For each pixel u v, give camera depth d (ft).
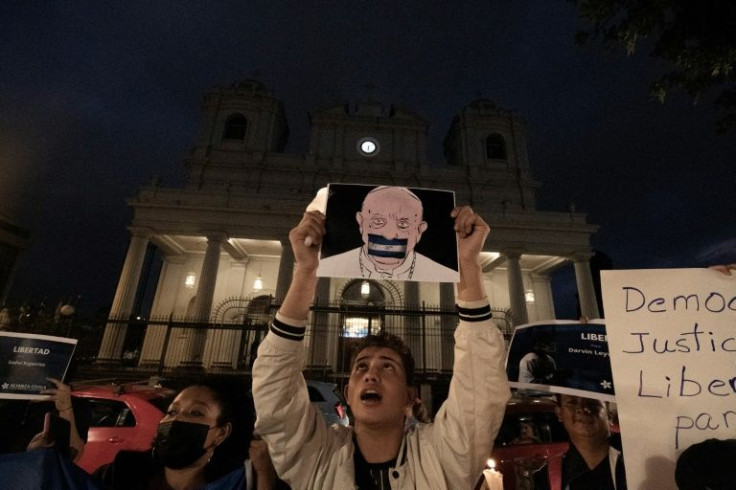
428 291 66.03
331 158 80.74
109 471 7.00
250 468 6.38
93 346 49.83
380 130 85.40
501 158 85.97
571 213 70.23
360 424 5.49
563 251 66.23
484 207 78.33
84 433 8.55
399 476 5.03
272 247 69.51
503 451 15.56
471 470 5.04
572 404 7.29
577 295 65.41
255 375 5.33
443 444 5.25
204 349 56.08
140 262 59.72
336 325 59.26
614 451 6.91
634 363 5.95
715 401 5.58
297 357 5.39
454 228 5.87
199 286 58.59
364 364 5.77
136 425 16.07
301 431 5.29
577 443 7.16
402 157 82.84
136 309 68.23
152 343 61.77
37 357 7.91
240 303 67.92
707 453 5.31
